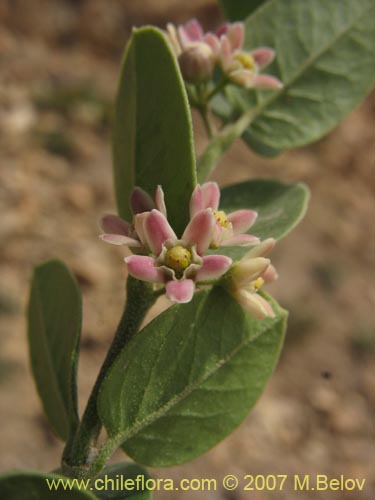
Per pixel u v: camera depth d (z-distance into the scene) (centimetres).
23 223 59
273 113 12
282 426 51
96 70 81
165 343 10
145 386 10
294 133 12
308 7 13
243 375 11
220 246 11
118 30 84
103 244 59
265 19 13
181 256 10
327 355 57
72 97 74
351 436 51
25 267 55
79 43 84
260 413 51
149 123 11
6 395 45
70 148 69
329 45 12
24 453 42
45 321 12
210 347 11
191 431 11
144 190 11
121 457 38
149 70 11
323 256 65
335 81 12
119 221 10
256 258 10
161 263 10
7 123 69
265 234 11
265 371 11
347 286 63
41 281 12
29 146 67
